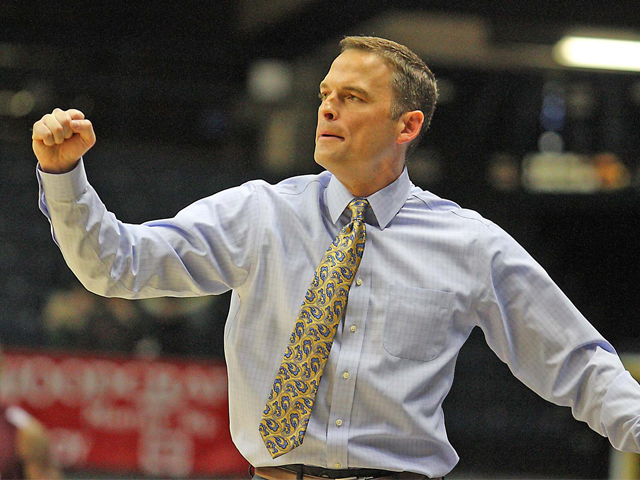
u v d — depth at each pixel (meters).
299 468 5.80
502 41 19.83
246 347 5.91
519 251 6.32
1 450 12.52
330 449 5.71
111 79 25.95
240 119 27.00
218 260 5.86
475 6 18.83
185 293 5.89
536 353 6.34
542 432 23.97
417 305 5.95
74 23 24.23
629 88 25.64
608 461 23.06
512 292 6.24
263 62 26.23
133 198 25.12
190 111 26.64
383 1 19.41
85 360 19.36
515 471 23.72
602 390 6.13
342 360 5.79
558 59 21.02
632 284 25.67
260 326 5.91
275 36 24.19
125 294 5.59
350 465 5.76
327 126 6.01
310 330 5.76
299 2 21.00
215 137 26.91
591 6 18.44
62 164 5.12
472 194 25.75
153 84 26.25
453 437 24.00
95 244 5.27
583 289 26.16
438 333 5.98
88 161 25.09
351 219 6.09
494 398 24.39
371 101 6.00
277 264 5.92
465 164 26.17
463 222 6.27
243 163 26.55
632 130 25.62
